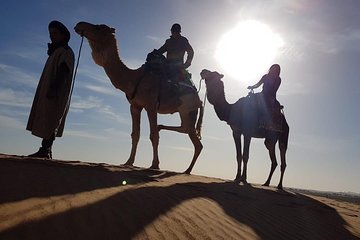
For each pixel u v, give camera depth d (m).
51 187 5.36
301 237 5.84
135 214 4.89
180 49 12.16
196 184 8.62
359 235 6.91
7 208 4.22
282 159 14.96
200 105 12.73
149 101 11.31
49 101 7.80
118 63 10.90
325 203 10.77
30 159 6.81
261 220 6.29
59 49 7.98
